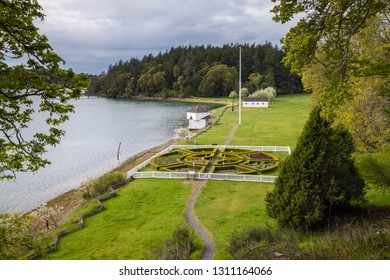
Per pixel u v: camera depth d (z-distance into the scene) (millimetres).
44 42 13297
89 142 71375
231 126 75875
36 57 13227
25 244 13828
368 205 21875
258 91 139000
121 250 21125
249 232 18469
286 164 20625
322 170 19297
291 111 103562
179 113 121000
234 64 186875
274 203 20547
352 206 21422
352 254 11164
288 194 19594
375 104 29500
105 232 24281
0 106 14164
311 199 18938
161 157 45156
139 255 20125
